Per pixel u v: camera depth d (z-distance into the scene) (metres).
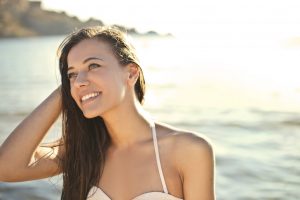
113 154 2.50
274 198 8.15
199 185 2.33
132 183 2.39
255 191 8.54
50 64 59.09
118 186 2.42
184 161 2.34
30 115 2.59
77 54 2.38
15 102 25.11
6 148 2.53
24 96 27.98
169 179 2.35
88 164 2.50
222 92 26.91
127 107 2.44
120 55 2.41
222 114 19.06
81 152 2.53
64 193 2.58
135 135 2.46
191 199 2.34
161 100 24.31
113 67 2.37
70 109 2.55
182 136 2.38
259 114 18.53
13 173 2.54
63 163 2.61
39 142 2.59
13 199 7.91
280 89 27.02
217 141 13.64
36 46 131.12
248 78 34.81
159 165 2.36
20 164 2.53
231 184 9.04
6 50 111.19
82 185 2.50
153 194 2.32
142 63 2.54
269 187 8.77
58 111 2.63
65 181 2.57
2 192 8.28
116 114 2.43
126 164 2.44
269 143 12.96
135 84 2.54
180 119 18.36
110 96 2.34
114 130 2.46
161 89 29.67
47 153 2.67
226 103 22.22
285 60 52.75
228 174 9.75
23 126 2.57
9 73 46.69
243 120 17.30
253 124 16.33
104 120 2.48
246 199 8.12
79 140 2.54
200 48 94.38
